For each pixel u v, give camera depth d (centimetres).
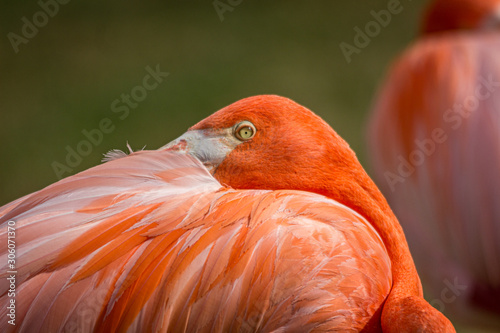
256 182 436
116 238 431
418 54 465
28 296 430
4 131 817
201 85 940
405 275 434
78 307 429
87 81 937
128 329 429
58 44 1025
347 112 877
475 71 460
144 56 1010
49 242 431
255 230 431
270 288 430
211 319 429
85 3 1130
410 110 462
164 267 430
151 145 789
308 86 942
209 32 1086
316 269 430
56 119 839
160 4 1165
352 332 430
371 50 1031
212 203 432
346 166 436
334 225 432
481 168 458
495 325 459
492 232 457
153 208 432
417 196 462
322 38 1066
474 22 465
